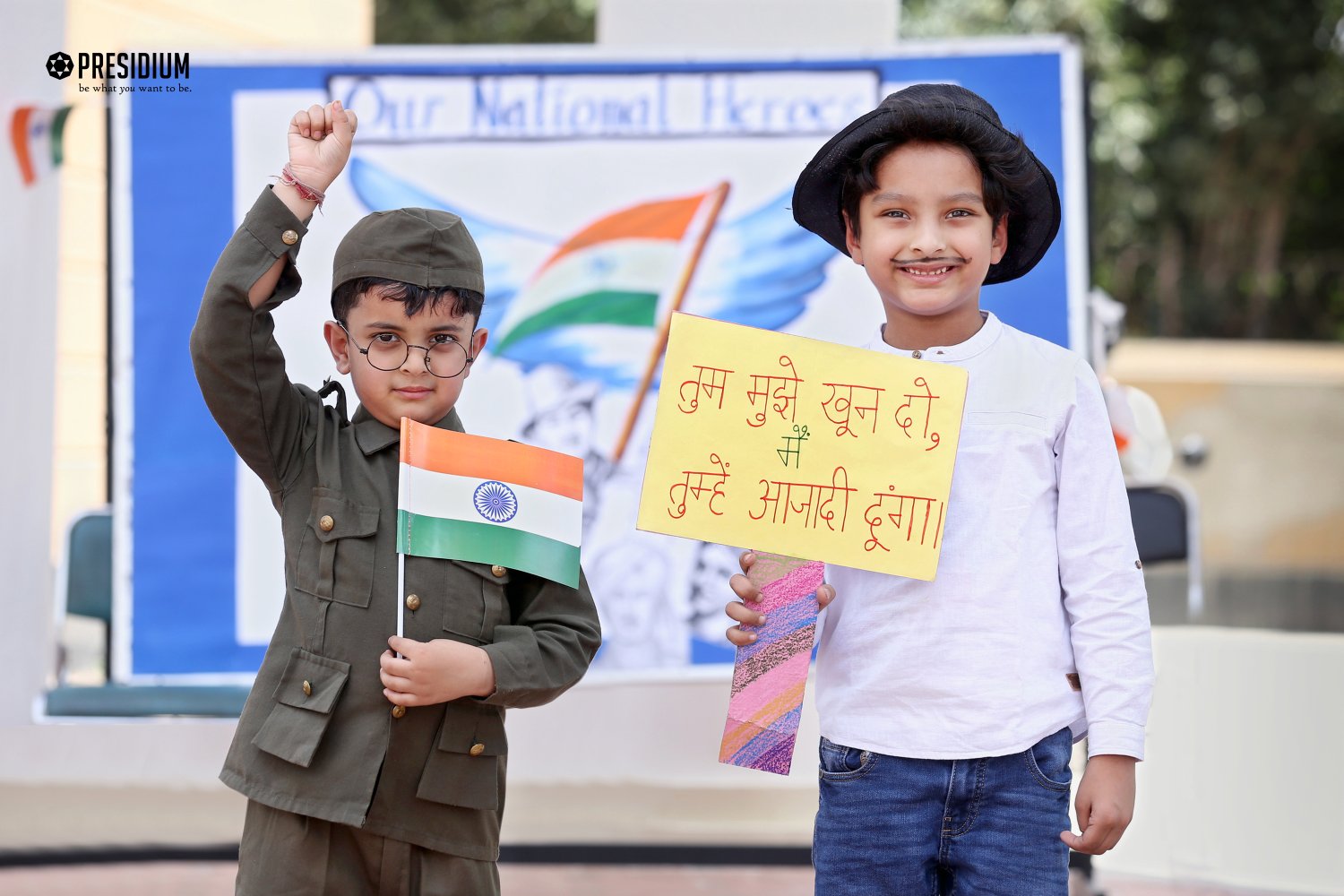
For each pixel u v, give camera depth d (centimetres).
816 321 397
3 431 390
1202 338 1662
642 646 397
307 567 211
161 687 392
